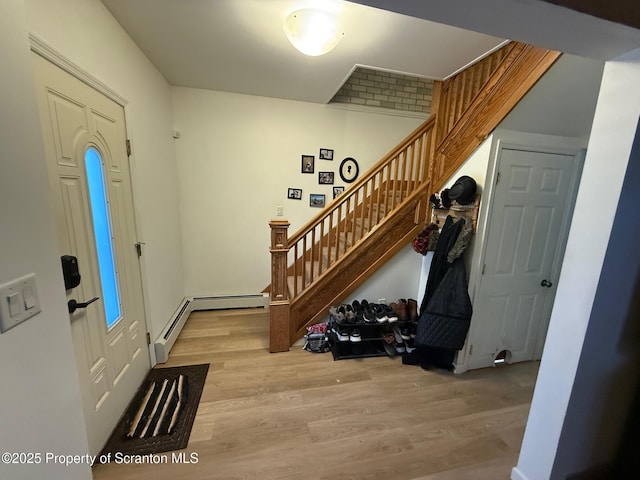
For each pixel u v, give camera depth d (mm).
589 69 1615
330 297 2600
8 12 635
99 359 1480
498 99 1887
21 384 659
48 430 740
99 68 1535
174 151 2971
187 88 2910
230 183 3209
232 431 1622
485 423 1758
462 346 2133
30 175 695
